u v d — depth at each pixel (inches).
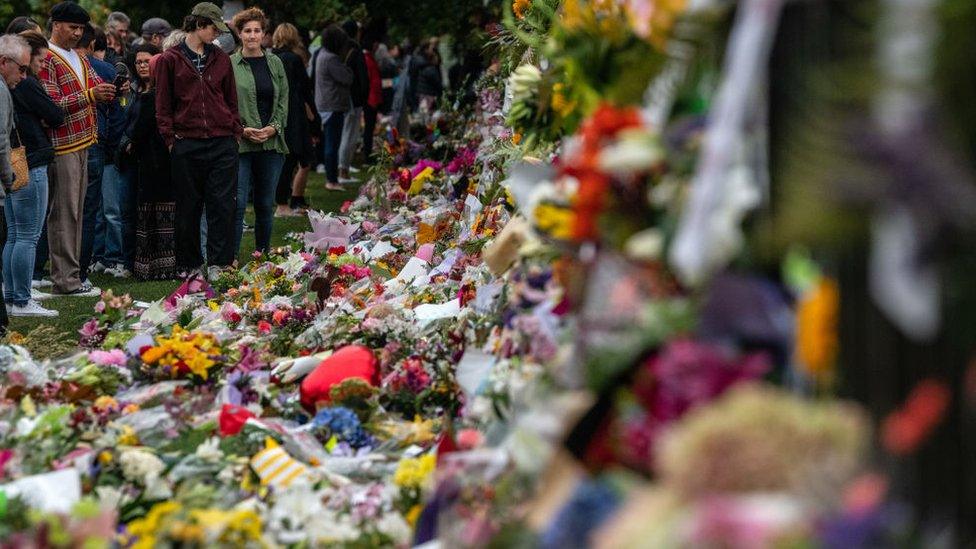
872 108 75.0
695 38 103.7
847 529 69.8
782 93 84.0
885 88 72.9
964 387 76.8
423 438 187.6
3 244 315.9
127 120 400.2
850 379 82.1
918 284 71.6
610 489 89.8
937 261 73.4
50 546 124.8
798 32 82.4
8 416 185.6
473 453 121.3
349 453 185.0
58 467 162.6
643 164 96.3
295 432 189.2
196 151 391.2
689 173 95.6
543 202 114.8
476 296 214.2
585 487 90.5
